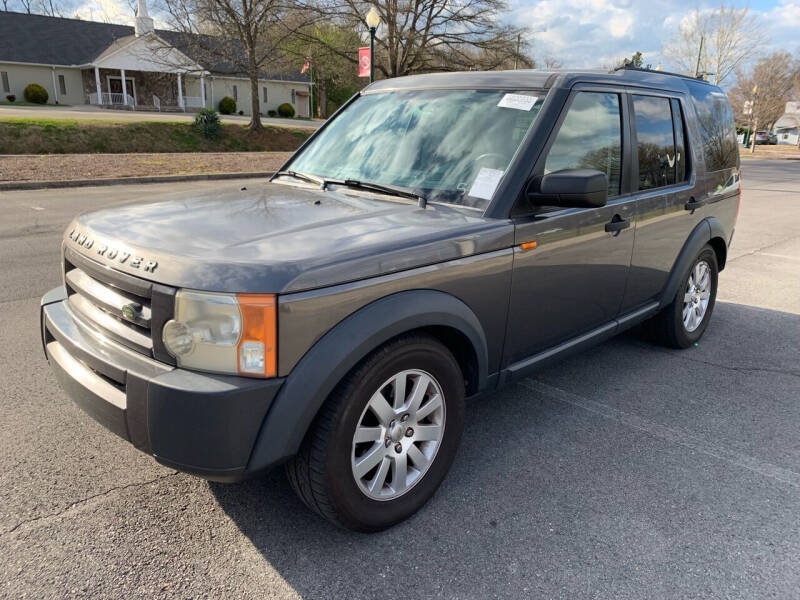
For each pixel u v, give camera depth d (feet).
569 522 8.78
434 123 10.93
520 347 10.19
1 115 93.45
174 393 6.70
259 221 8.41
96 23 159.63
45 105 138.82
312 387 7.06
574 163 10.47
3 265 22.15
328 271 7.11
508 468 10.14
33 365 13.38
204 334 6.79
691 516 8.98
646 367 14.64
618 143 11.67
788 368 14.69
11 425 10.85
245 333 6.71
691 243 14.37
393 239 7.96
